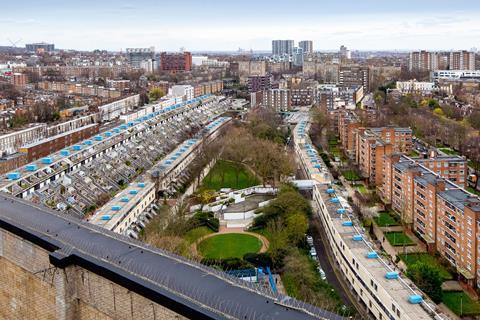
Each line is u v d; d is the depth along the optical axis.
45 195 196.00
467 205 158.00
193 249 171.75
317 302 130.75
